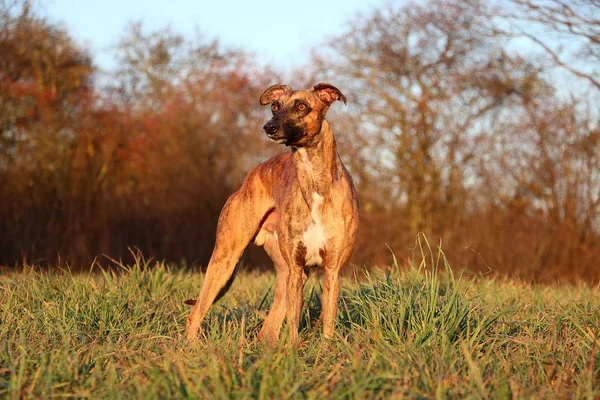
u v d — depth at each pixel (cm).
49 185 1855
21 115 2447
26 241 1772
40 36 2566
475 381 431
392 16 2291
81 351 509
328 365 487
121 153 2348
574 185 1708
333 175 620
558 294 877
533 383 450
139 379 433
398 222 2198
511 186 1878
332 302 611
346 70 2366
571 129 1725
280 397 392
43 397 410
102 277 841
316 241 618
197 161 2202
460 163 2175
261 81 2583
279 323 670
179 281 864
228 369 423
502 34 1844
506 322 609
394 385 423
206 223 2106
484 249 1856
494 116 2106
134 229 1992
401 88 2311
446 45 2177
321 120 622
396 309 569
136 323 631
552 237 1716
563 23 1702
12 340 530
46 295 682
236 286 980
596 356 505
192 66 3294
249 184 712
